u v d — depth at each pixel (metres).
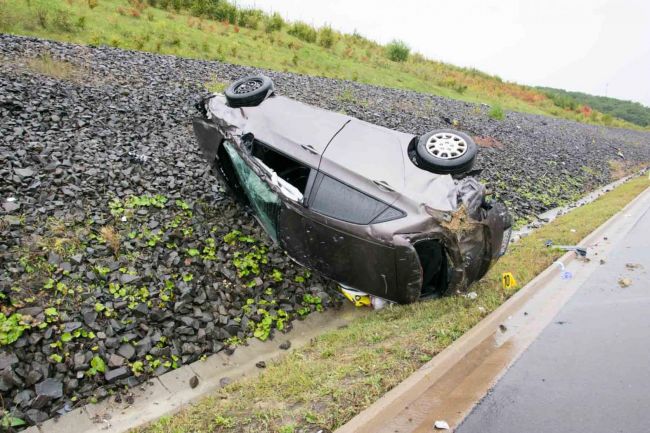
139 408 4.58
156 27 21.62
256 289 6.40
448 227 5.55
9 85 10.22
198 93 13.27
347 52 30.38
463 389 4.79
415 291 5.73
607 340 5.89
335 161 5.98
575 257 8.71
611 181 18.50
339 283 6.12
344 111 15.97
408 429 4.17
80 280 5.65
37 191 6.95
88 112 10.05
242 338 5.71
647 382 5.05
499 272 7.48
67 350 4.84
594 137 29.77
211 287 6.17
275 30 30.52
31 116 9.20
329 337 5.70
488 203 6.15
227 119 6.94
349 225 5.63
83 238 6.27
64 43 15.32
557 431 4.27
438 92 29.33
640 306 6.86
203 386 4.98
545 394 4.79
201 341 5.46
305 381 4.58
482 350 5.49
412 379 4.65
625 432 4.28
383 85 25.67
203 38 22.50
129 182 7.83
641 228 10.96
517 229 10.68
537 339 5.86
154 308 5.60
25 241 5.93
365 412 4.13
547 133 24.80
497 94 37.44
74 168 7.75
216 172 7.38
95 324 5.20
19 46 13.47
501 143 18.52
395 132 6.71
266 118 6.75
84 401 4.51
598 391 4.87
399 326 5.73
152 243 6.53
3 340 4.61
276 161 6.97
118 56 15.28
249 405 4.33
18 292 5.19
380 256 5.56
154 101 11.79
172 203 7.55
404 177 5.89
